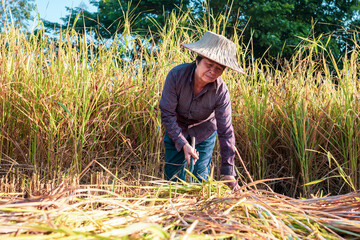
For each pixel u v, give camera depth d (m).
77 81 2.69
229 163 2.29
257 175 3.22
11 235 0.90
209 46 2.07
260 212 1.29
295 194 3.18
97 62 3.06
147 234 1.09
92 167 2.75
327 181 3.14
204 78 2.11
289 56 10.00
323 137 3.08
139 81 3.18
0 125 2.67
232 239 1.06
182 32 3.64
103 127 2.77
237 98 3.37
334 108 3.19
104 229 1.07
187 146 2.22
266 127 3.28
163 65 3.22
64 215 1.09
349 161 2.91
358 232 1.19
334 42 8.41
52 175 2.52
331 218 1.31
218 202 1.37
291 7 10.10
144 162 3.02
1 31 2.90
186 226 1.14
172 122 2.29
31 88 2.69
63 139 2.68
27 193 1.59
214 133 2.57
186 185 1.80
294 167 3.19
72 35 2.91
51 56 2.85
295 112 3.12
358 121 2.99
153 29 9.70
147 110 2.89
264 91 3.21
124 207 1.20
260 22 9.58
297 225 1.27
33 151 2.62
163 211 1.28
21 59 2.82
